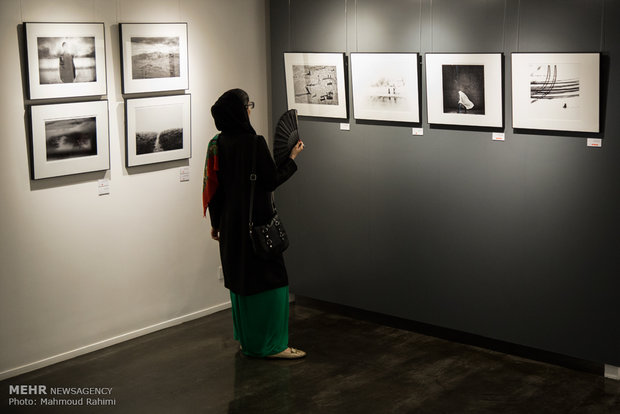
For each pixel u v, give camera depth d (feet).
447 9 18.01
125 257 19.57
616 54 15.66
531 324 17.95
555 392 16.33
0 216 16.90
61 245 18.13
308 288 22.34
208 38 20.67
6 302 17.25
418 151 19.19
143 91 19.13
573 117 16.37
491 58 17.26
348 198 20.85
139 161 19.36
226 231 17.69
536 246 17.56
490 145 17.87
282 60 21.70
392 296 20.45
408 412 15.46
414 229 19.66
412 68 18.70
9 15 16.48
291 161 17.83
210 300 22.02
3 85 16.58
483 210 18.28
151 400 16.19
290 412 15.53
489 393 16.30
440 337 19.75
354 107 20.12
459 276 19.01
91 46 17.89
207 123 21.09
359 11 19.63
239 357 18.58
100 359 18.56
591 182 16.48
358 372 17.53
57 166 17.61
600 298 16.76
